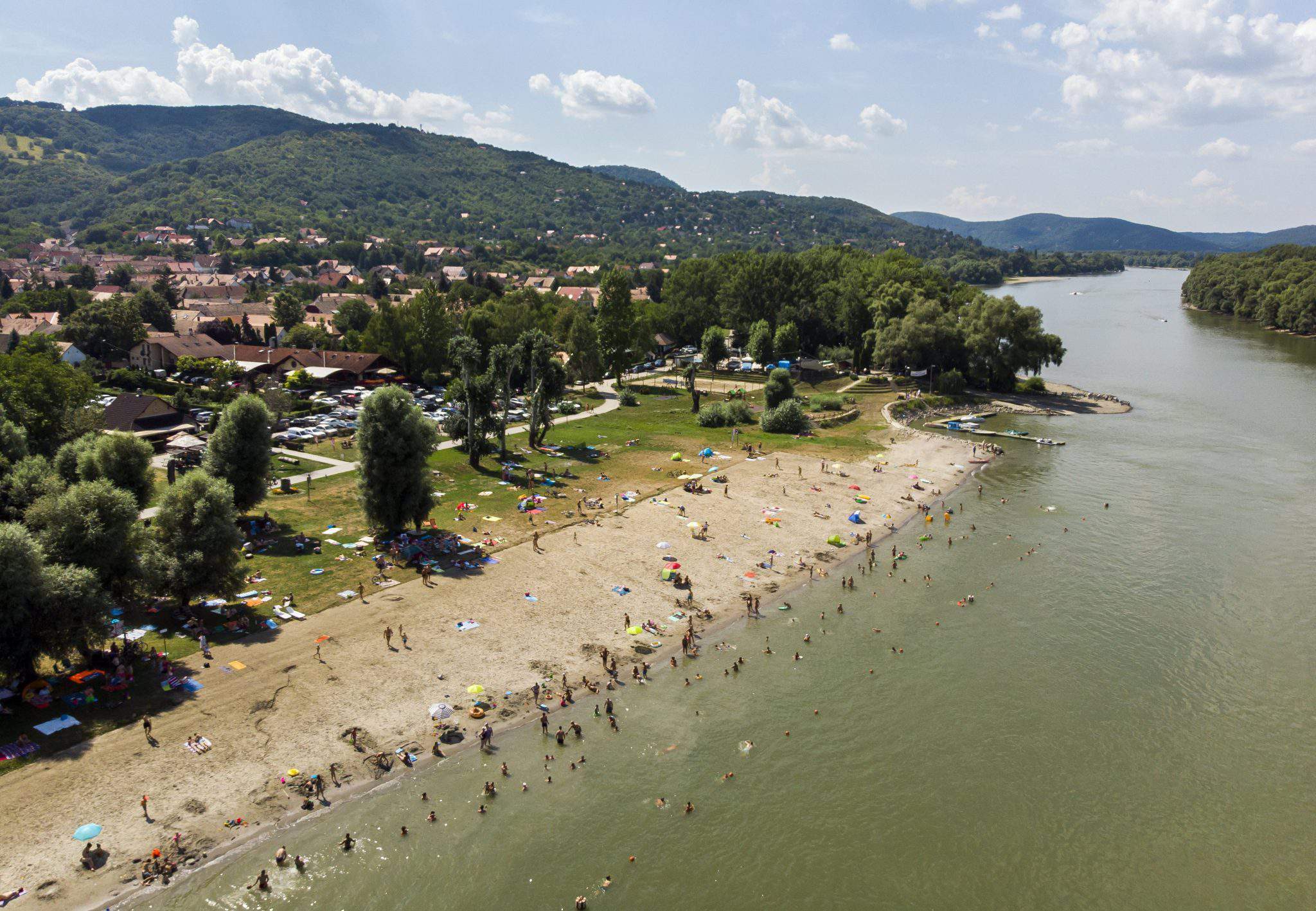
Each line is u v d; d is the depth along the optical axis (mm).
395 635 54062
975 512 83500
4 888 32656
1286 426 122438
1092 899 34875
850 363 172750
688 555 70125
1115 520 80625
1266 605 61969
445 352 152375
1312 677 52125
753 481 92375
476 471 93000
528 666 51531
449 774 41594
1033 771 42938
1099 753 44438
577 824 38594
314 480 88812
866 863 36469
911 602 62562
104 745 41312
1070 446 111500
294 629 54062
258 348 155375
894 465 100562
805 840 37812
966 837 38188
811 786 41500
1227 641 56594
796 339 170125
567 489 87125
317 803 38969
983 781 42094
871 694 49812
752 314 184875
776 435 116438
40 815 36469
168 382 135250
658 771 42406
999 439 116250
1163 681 51531
